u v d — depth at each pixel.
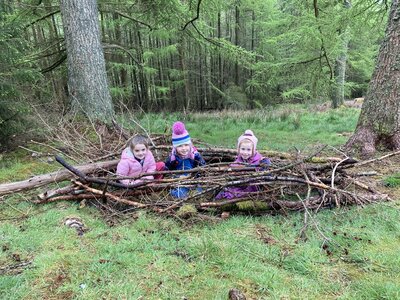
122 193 3.53
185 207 3.20
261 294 2.08
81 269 2.33
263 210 3.31
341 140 7.52
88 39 6.51
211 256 2.49
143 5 9.65
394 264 2.33
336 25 8.61
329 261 2.42
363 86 23.20
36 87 6.85
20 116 5.57
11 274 2.28
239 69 24.72
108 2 10.30
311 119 11.34
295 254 2.51
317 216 3.16
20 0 9.05
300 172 3.53
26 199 3.63
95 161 4.50
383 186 3.96
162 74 22.58
